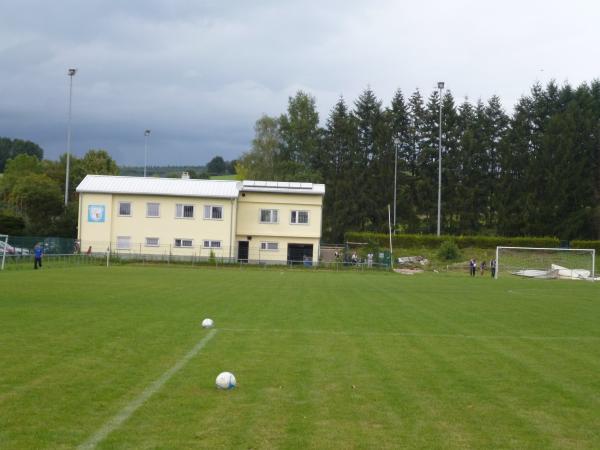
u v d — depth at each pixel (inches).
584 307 976.9
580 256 2689.5
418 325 671.1
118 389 346.3
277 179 3580.2
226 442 261.7
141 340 513.3
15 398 323.0
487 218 3447.3
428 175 3464.6
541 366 452.8
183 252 2356.1
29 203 2583.7
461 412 320.8
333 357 462.9
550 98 3380.9
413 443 268.7
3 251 1638.8
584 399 354.0
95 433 269.9
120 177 2448.3
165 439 263.9
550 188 3085.6
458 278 1903.3
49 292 930.1
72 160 4062.5
